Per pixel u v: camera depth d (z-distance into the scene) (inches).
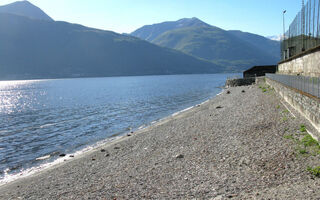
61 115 1877.5
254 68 3538.4
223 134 766.5
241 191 393.7
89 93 3944.4
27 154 915.4
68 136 1175.0
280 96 1256.8
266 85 2132.1
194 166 535.2
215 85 4847.4
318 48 910.4
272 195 356.8
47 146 1016.9
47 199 462.6
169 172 519.8
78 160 730.2
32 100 3302.2
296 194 346.9
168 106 2059.5
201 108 1561.3
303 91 741.9
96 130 1269.7
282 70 1934.1
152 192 431.8
